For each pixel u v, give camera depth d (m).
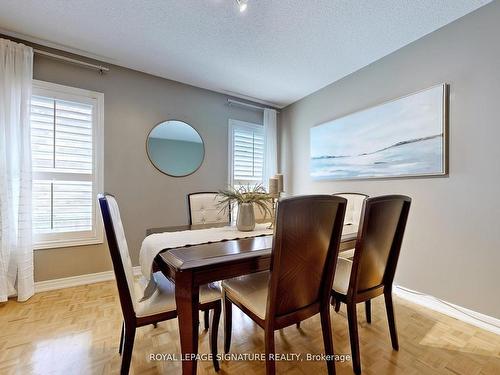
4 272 2.09
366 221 1.30
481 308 1.82
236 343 1.62
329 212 1.19
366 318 1.88
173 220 3.09
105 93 2.67
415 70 2.26
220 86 3.25
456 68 1.98
